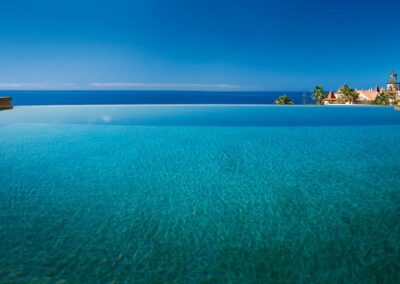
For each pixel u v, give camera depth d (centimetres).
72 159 570
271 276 238
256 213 345
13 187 425
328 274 240
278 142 725
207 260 257
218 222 323
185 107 1312
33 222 321
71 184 439
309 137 788
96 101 5700
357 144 708
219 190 416
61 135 789
